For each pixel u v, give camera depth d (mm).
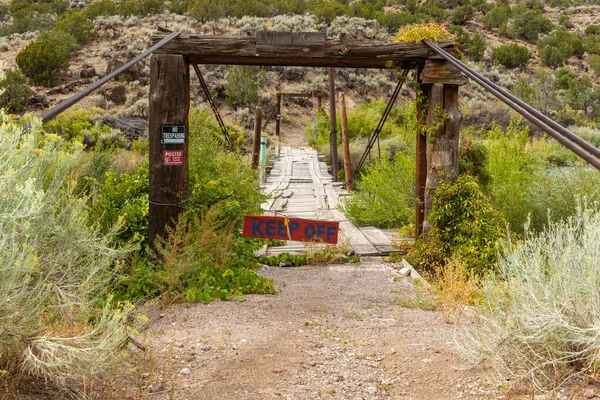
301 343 4887
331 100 24047
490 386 3662
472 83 56906
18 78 40500
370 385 3887
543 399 3330
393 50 9250
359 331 5316
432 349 4566
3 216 2744
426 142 9984
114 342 3203
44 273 3256
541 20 97500
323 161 30219
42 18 68312
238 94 44938
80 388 3461
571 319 3609
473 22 99062
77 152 3549
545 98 48188
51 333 3334
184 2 76125
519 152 12672
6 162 2926
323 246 10508
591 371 3521
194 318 5754
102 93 43906
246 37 9039
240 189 10773
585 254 3887
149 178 8711
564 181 10664
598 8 124250
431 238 9266
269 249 10672
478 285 7047
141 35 58375
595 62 77625
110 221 8305
